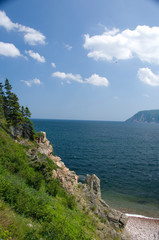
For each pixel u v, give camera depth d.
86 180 31.84
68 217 13.52
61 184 22.11
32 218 8.90
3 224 6.63
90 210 22.14
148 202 36.06
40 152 29.73
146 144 122.31
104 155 78.50
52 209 12.33
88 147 95.50
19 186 11.51
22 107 33.84
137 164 66.94
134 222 28.52
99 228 18.73
